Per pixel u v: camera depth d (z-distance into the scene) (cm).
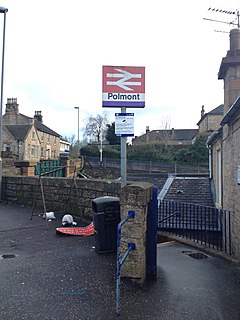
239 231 664
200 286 404
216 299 365
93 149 4847
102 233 521
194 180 1775
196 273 461
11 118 5062
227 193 851
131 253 399
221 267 496
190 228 969
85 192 810
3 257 502
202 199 1392
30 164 1430
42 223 755
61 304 341
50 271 439
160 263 511
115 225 529
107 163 4256
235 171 723
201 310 336
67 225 719
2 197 1083
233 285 412
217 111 5109
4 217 826
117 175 3400
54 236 636
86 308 333
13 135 4628
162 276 439
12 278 413
